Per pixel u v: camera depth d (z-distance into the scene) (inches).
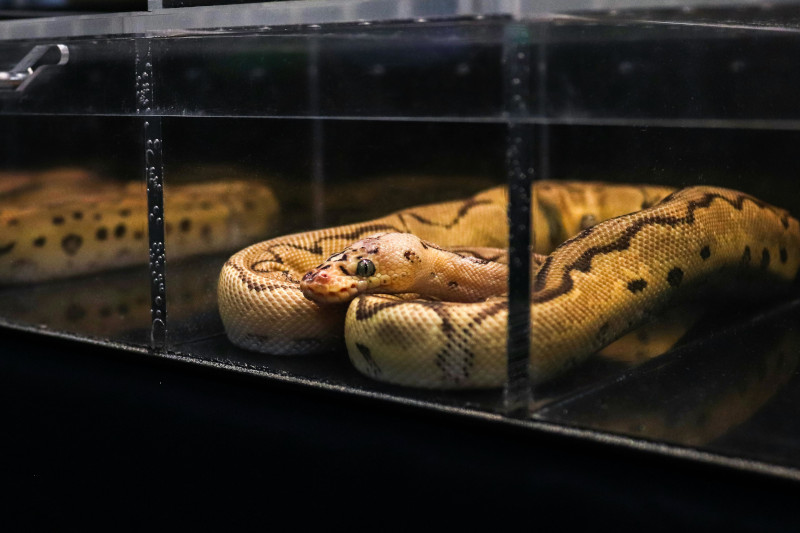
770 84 22.3
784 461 17.8
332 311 23.0
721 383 20.7
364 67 21.2
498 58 19.6
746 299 24.8
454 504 19.2
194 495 21.9
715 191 24.5
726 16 20.3
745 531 17.3
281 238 26.7
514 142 19.6
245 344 23.7
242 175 25.6
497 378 20.3
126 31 23.7
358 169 28.0
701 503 17.7
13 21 25.6
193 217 24.5
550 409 19.9
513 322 19.9
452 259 23.1
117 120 26.1
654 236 22.9
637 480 18.3
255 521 21.2
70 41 24.7
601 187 22.6
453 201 27.7
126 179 26.6
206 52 23.0
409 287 23.0
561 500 18.4
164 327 24.0
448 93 20.2
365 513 20.0
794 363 21.6
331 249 26.8
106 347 24.2
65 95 25.0
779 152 24.5
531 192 19.6
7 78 25.6
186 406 22.0
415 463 19.6
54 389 23.8
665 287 22.8
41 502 24.1
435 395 20.6
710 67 21.2
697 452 18.2
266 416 21.1
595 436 18.8
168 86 23.5
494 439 19.5
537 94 19.5
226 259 25.3
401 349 20.7
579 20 19.5
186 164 24.3
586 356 21.1
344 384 21.4
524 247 19.7
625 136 22.5
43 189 28.6
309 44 21.8
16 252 29.0
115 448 23.0
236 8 22.0
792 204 25.5
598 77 19.9
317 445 20.5
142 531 22.7
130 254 27.3
